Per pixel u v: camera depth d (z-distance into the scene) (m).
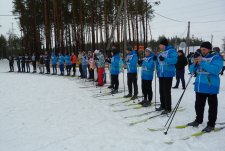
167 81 6.41
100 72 11.96
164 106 6.71
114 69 9.78
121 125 5.80
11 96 10.12
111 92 9.73
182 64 10.26
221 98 8.27
